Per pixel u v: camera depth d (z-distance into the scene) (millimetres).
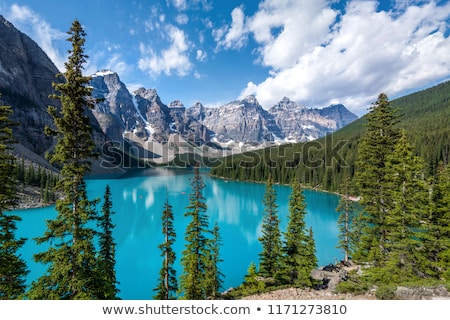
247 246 49062
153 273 37812
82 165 13797
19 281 16906
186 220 69938
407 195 18484
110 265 23109
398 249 18609
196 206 23828
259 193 115875
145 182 157500
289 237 29391
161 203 91250
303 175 133500
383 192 21547
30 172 83000
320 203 87312
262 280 29719
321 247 46938
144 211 78812
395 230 19312
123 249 47562
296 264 28078
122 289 33281
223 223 65562
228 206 86875
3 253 15531
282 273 28344
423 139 99688
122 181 162875
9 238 15234
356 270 29547
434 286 14078
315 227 59344
